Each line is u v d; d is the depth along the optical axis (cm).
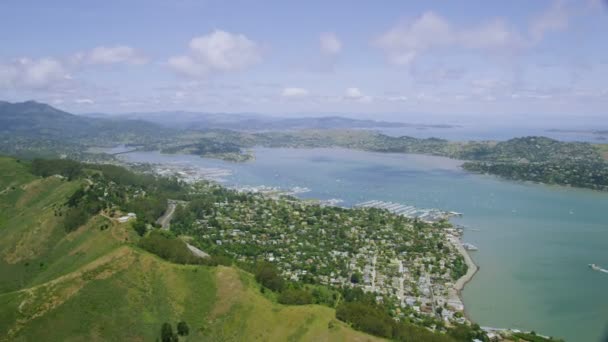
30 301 15488
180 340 14988
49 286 16112
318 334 14350
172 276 17262
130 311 15700
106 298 15950
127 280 16800
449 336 16975
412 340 15262
